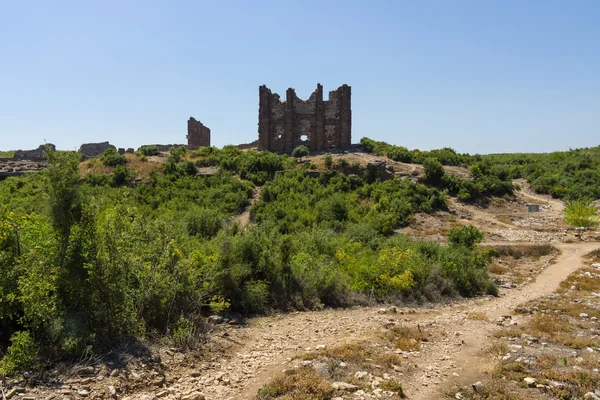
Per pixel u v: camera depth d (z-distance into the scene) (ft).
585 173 180.24
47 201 30.32
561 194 162.61
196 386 26.48
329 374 28.27
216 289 43.57
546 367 30.04
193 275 39.45
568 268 83.15
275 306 47.50
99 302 30.40
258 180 137.39
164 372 27.84
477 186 145.89
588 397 24.93
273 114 179.63
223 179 134.21
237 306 44.93
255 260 49.75
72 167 30.99
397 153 166.81
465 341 38.14
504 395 25.76
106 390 24.23
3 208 32.94
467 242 88.33
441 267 63.46
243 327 39.93
